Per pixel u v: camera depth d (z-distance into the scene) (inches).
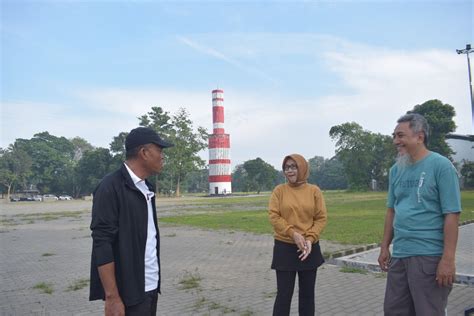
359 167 2913.4
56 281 323.0
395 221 145.9
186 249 468.8
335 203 1348.4
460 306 230.8
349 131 2901.1
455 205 132.6
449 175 134.3
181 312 233.9
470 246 418.0
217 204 1684.3
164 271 349.4
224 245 498.3
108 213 122.2
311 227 177.2
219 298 262.2
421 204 138.3
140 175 132.0
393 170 154.2
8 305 257.8
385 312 147.3
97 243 120.5
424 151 143.3
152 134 133.4
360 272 325.4
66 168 3900.1
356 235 520.1
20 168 3341.5
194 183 5187.0
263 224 742.5
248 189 4001.0
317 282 296.7
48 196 3412.9
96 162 3444.9
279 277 176.2
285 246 176.6
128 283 122.1
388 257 156.8
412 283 137.6
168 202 1991.9
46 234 671.8
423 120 143.6
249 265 371.6
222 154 3380.9
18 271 366.3
